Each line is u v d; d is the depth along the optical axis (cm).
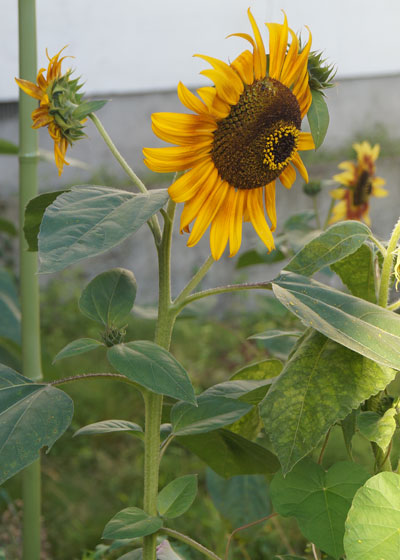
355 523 69
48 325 295
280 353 110
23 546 116
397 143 368
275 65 73
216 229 75
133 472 182
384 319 73
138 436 82
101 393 209
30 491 115
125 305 81
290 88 74
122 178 364
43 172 362
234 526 119
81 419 208
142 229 349
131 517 76
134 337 242
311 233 124
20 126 111
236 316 303
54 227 64
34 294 115
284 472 69
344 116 378
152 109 374
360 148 145
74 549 151
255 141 72
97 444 201
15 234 173
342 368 73
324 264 78
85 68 370
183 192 72
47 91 78
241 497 118
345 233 79
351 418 81
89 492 174
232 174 73
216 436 87
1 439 69
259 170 73
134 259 349
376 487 70
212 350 270
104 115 370
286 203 336
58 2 363
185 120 70
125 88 372
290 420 71
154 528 74
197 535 143
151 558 79
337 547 74
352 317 72
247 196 76
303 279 77
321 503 75
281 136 72
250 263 135
